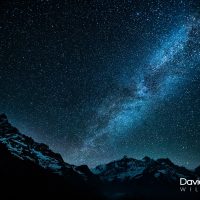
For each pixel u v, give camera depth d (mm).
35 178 100625
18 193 75562
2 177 85562
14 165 106688
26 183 88750
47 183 99812
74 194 93750
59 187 98438
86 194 96688
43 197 80312
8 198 68938
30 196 76625
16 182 85625
